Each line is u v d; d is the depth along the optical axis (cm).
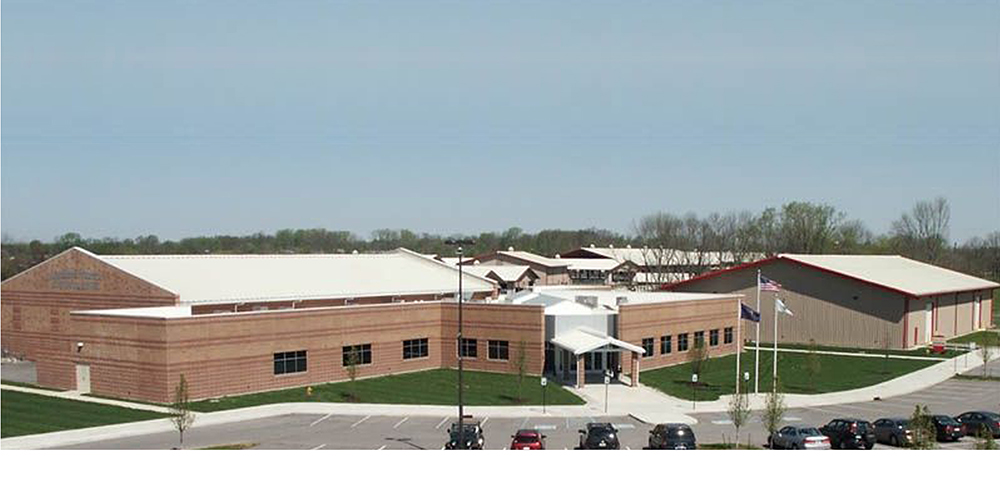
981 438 3912
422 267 8150
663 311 6838
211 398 5106
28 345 7125
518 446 3591
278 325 5462
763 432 4356
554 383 5888
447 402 5144
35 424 4341
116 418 4509
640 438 4197
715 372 6644
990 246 16075
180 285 6259
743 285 8794
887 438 4034
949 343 8544
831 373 6638
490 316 6284
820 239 15088
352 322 5909
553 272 14975
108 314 5219
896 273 9006
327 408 4881
